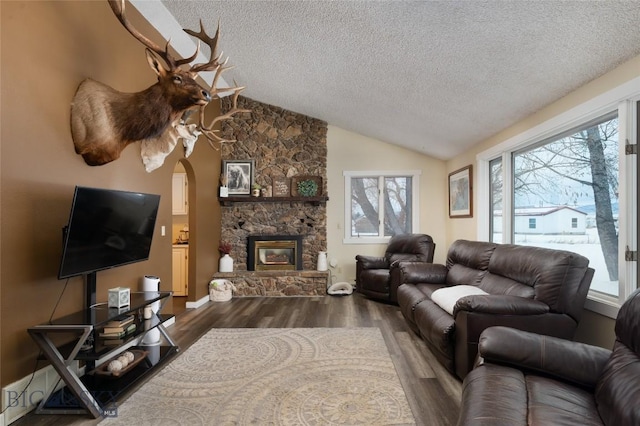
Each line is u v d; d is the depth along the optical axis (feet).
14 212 6.81
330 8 9.28
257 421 6.68
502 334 6.09
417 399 7.47
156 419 6.75
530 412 4.57
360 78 13.08
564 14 6.78
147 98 8.52
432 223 20.54
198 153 16.34
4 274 6.62
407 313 11.98
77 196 7.05
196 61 14.40
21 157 6.95
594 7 6.39
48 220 7.55
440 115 14.07
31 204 7.17
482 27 7.95
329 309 15.46
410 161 20.72
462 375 8.08
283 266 19.63
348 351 10.26
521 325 7.74
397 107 14.76
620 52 7.29
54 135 7.70
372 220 20.93
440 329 8.77
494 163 15.19
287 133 20.35
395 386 8.06
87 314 7.72
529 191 12.29
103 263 8.19
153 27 11.73
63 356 7.16
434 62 10.21
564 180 10.34
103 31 9.26
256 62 14.26
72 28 8.20
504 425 4.22
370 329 12.41
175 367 9.18
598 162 8.94
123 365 8.29
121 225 8.61
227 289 17.53
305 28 10.71
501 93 10.68
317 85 15.12
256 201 19.57
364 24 9.46
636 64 7.29
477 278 11.41
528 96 10.25
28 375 7.07
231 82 17.38
